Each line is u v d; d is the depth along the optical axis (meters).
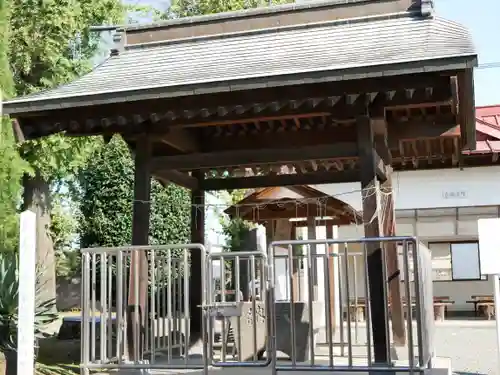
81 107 6.85
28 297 5.12
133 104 6.70
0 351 7.50
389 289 8.25
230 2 17.98
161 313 8.05
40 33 11.34
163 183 8.77
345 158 7.28
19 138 7.26
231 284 11.32
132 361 6.73
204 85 6.22
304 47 7.07
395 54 5.99
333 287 12.55
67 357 9.70
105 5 13.18
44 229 15.09
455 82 5.91
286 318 7.91
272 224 11.96
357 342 9.63
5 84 7.47
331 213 11.27
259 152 7.41
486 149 14.51
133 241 7.26
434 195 15.44
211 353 5.98
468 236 17.58
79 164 13.05
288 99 6.27
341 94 6.14
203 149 8.91
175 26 8.29
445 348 11.83
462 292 19.38
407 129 7.84
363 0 7.53
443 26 6.84
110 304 6.55
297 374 6.30
